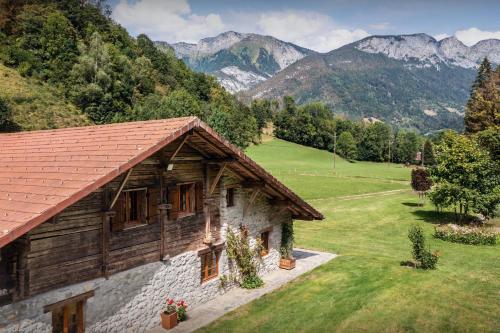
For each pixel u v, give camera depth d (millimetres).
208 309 16188
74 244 11586
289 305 16609
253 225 19578
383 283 18688
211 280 17188
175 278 15219
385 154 150500
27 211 9508
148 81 110125
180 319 15023
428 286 18047
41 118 69125
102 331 12461
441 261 23734
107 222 12438
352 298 17016
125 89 95938
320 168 102500
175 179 15141
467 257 24859
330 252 25906
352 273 20547
